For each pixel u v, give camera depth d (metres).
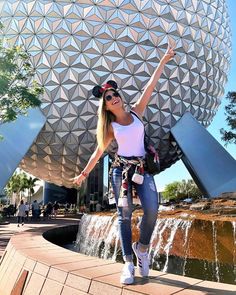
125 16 27.27
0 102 15.99
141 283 3.88
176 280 4.01
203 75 30.94
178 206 13.80
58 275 4.48
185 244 7.04
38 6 27.55
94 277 4.09
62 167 34.56
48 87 27.84
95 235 10.64
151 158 4.20
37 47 27.66
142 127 4.29
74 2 27.20
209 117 35.12
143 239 4.20
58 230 12.71
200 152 26.72
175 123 30.22
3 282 5.84
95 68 27.50
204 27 30.25
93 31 27.12
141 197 4.15
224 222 6.54
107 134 4.36
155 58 27.95
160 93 28.77
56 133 29.55
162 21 28.00
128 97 28.12
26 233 9.60
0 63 15.92
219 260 6.54
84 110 28.41
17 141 24.83
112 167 4.41
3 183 22.64
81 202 38.25
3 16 28.47
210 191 24.28
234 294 3.46
